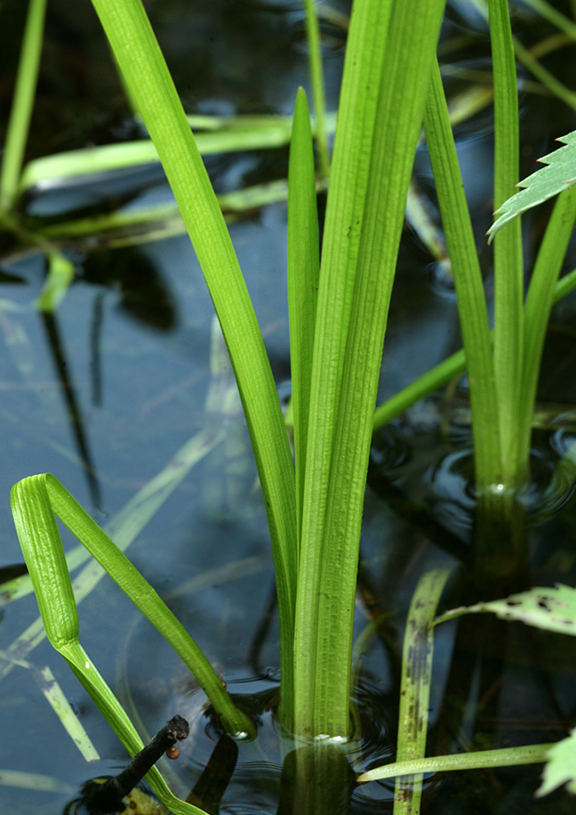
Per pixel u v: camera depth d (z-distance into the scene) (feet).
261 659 2.38
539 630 2.42
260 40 4.56
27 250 3.42
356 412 2.14
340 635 2.22
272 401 2.17
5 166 3.62
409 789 2.26
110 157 3.61
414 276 3.22
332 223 2.08
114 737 2.30
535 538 2.52
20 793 2.25
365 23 2.02
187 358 2.93
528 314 2.47
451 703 2.34
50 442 2.64
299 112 2.13
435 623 2.39
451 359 2.57
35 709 2.33
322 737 2.28
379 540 2.53
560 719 2.32
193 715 2.32
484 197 3.49
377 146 2.06
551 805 2.25
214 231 2.11
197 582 2.47
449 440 2.67
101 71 4.35
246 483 2.60
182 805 2.19
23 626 2.41
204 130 3.93
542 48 4.37
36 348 2.95
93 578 2.47
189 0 4.80
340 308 2.11
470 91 4.15
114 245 3.46
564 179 2.13
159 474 2.60
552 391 2.72
